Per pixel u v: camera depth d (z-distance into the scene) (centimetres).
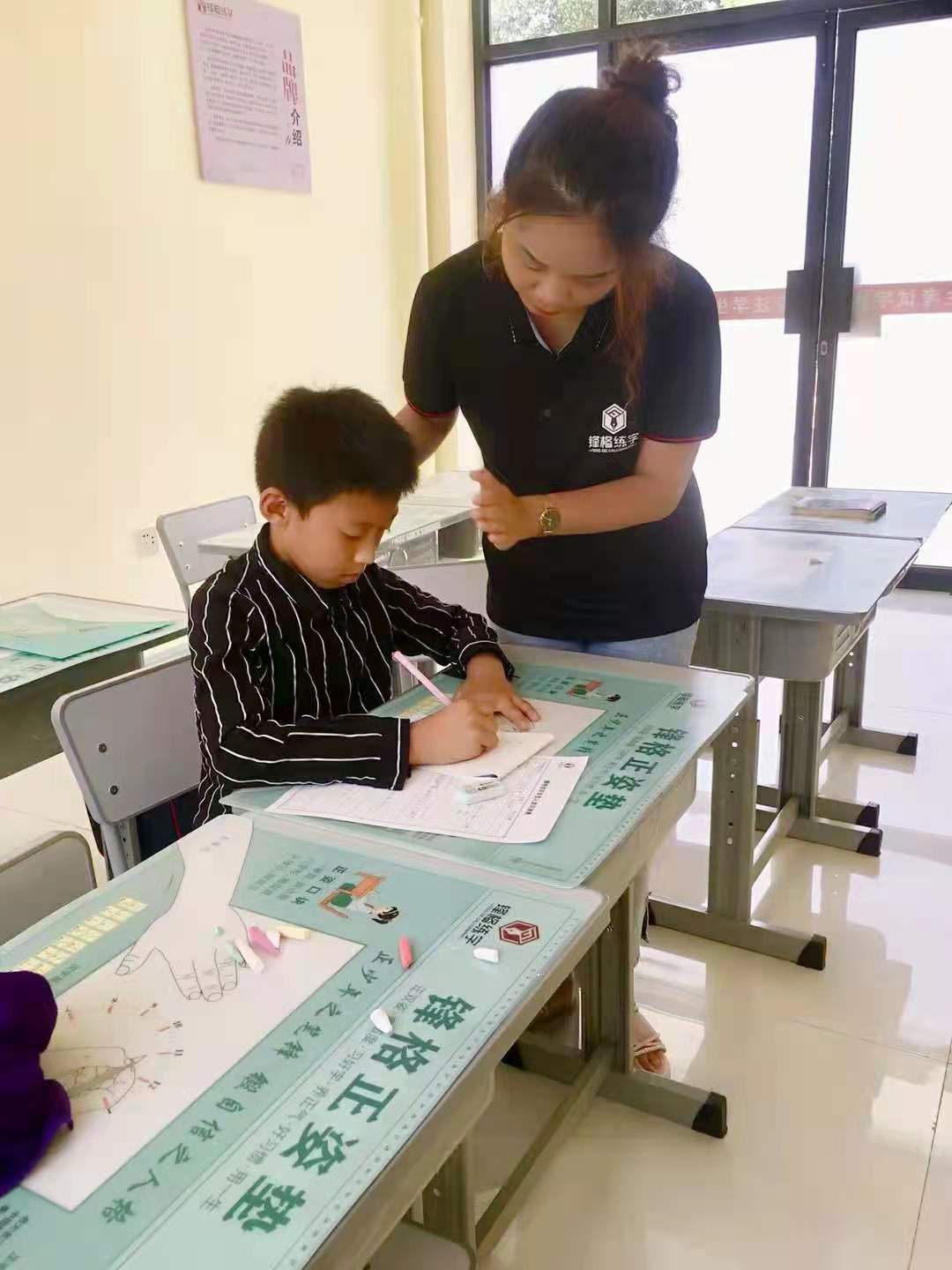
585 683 131
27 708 160
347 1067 63
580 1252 129
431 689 122
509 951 75
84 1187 55
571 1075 158
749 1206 136
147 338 331
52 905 105
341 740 104
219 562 264
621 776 104
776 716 307
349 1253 55
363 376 435
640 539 141
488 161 482
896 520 240
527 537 126
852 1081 158
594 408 129
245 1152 57
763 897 210
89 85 302
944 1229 131
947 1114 151
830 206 418
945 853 226
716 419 131
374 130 423
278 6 364
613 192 97
